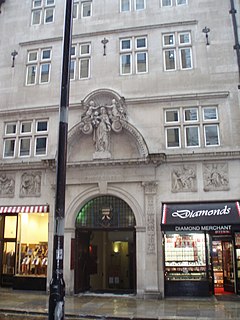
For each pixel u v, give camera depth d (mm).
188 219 13336
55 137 15859
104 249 17500
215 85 15062
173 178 14336
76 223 15062
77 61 16578
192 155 14266
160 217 14047
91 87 16031
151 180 14250
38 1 18188
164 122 15062
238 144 14258
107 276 17172
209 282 13945
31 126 16422
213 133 14758
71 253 14508
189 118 15062
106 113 15367
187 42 15969
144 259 13766
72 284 14336
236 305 11898
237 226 12836
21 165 15688
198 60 15484
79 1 17469
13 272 15836
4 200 15719
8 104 16812
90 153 15352
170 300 12938
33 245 15906
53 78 16625
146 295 13328
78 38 16859
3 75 17312
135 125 15164
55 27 17344
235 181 13922
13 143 16453
